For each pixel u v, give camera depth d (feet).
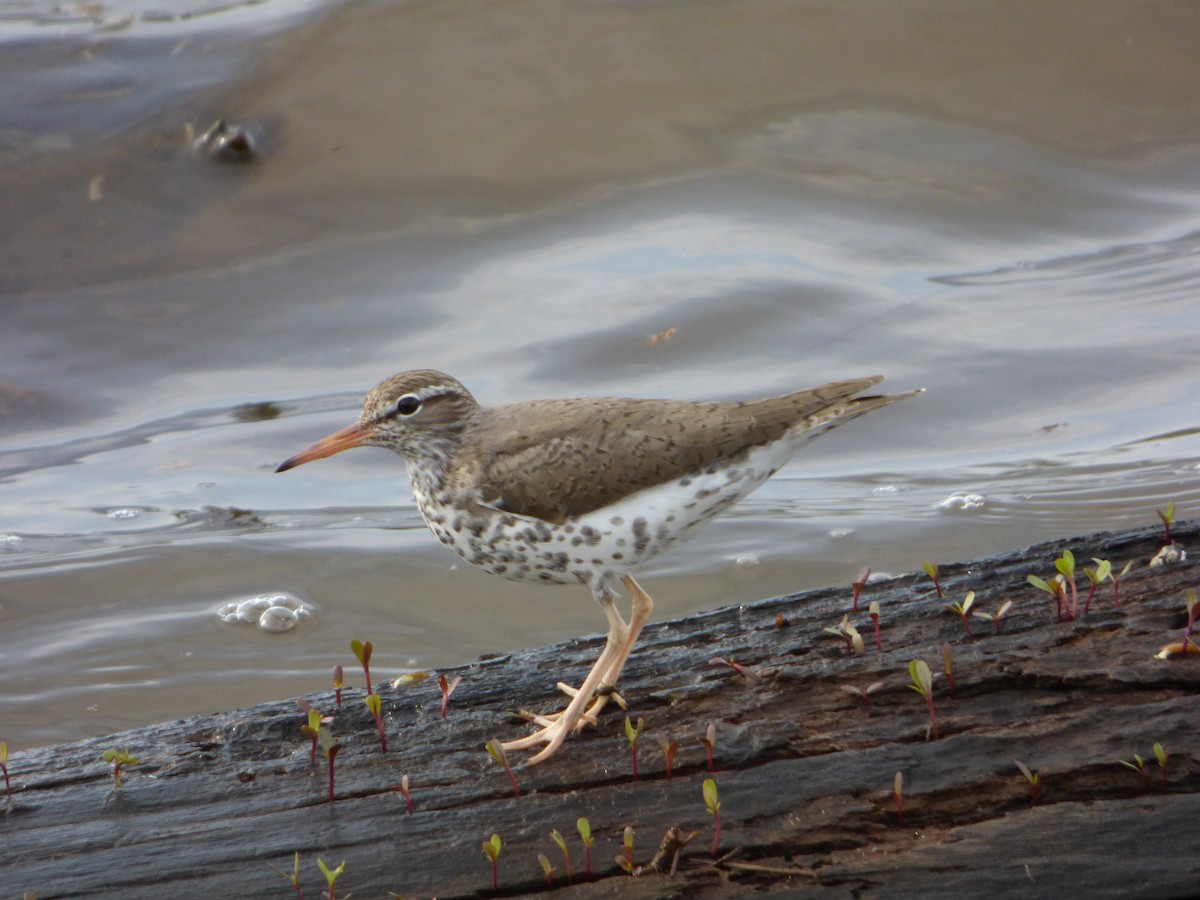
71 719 34.86
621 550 28.81
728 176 61.00
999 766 22.45
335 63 63.67
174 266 56.29
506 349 52.26
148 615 39.83
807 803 22.30
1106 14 66.28
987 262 57.16
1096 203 60.13
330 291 55.77
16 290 54.60
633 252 57.93
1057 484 44.80
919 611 27.53
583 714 25.61
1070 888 20.18
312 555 43.34
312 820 23.22
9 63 63.41
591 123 62.49
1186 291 54.90
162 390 51.47
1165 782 21.74
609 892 20.98
